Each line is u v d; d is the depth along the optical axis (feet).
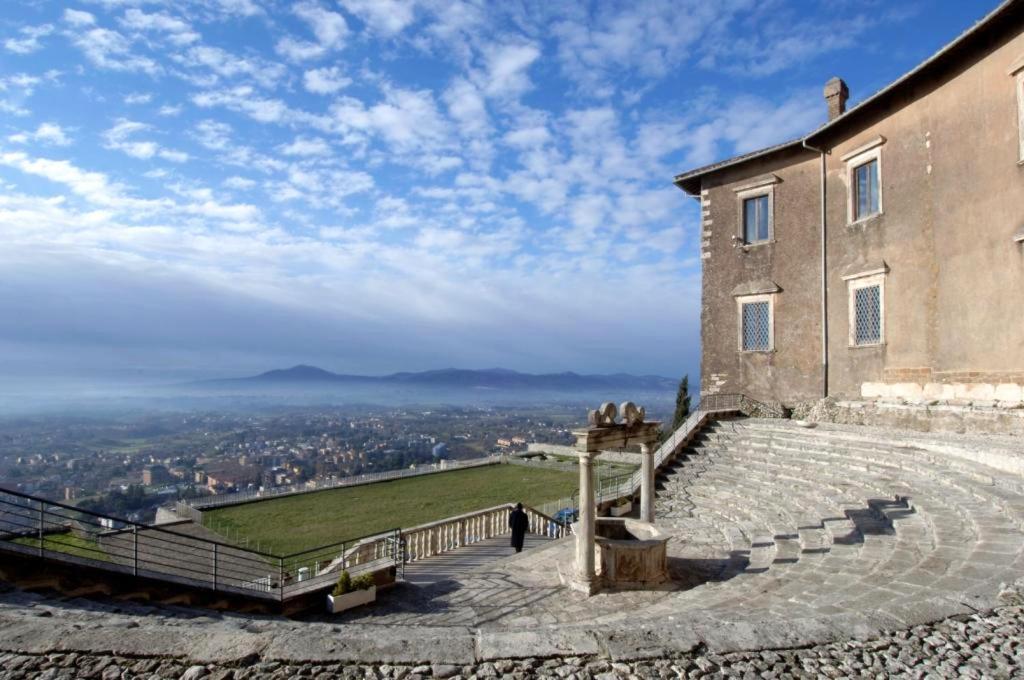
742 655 16.80
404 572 47.34
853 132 76.23
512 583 43.04
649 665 16.26
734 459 68.18
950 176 62.39
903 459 50.72
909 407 65.57
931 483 43.55
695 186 99.19
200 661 16.44
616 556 40.16
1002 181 56.34
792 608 22.88
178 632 18.13
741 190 89.51
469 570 47.44
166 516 67.46
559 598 38.93
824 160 80.38
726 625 18.53
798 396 82.12
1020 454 42.29
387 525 62.13
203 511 68.54
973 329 59.41
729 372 89.66
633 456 97.35
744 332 88.53
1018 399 54.44
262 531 59.72
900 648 17.12
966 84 60.64
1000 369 56.44
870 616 19.03
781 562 37.19
